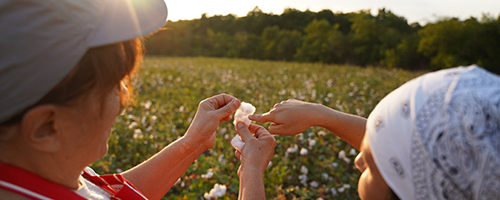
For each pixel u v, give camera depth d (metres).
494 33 29.64
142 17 0.74
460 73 0.68
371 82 15.51
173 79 15.41
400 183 0.69
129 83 0.87
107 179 1.06
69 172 0.81
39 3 0.63
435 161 0.63
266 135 1.19
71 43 0.65
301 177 4.35
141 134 5.35
